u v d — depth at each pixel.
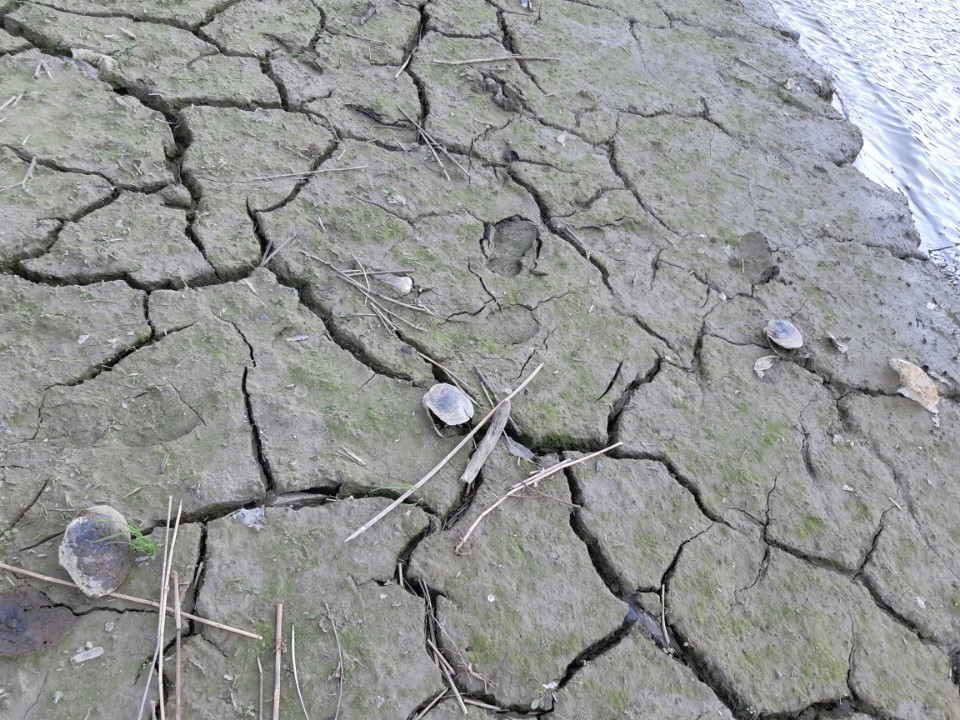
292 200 1.49
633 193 1.74
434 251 1.50
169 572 1.05
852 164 2.07
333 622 1.05
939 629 1.24
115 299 1.28
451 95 1.82
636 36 2.21
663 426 1.35
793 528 1.28
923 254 1.85
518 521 1.19
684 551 1.22
